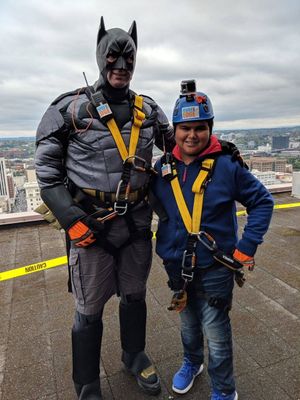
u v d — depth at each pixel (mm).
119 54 1585
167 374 2211
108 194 1717
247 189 1687
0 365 2338
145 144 1778
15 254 4410
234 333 2566
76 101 1670
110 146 1660
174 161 1785
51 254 4363
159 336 2588
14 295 3332
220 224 1740
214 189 1680
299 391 2023
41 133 1689
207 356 2340
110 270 1887
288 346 2410
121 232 1821
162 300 3111
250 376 2143
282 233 4730
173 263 1834
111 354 2418
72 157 1725
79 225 1642
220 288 1791
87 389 1953
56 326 2781
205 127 1646
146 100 1902
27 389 2127
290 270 3586
